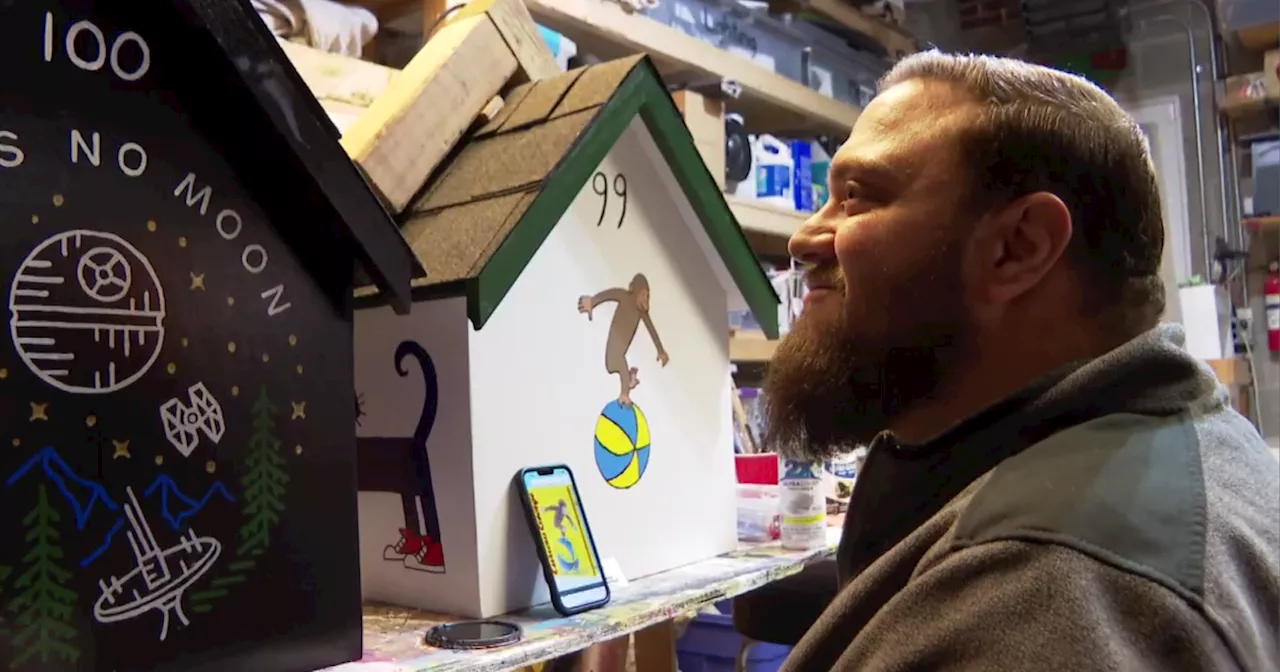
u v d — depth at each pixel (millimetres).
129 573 596
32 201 565
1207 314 2848
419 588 877
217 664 633
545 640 770
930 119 734
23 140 562
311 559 690
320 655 691
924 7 3336
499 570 855
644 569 1002
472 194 929
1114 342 708
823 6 2385
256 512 660
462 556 847
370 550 915
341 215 698
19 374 557
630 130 1011
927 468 724
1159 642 513
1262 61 3047
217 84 644
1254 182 2955
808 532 1141
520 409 880
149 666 601
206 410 638
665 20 1951
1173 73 3180
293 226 693
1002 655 521
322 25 1243
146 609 602
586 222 962
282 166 678
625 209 1011
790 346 817
